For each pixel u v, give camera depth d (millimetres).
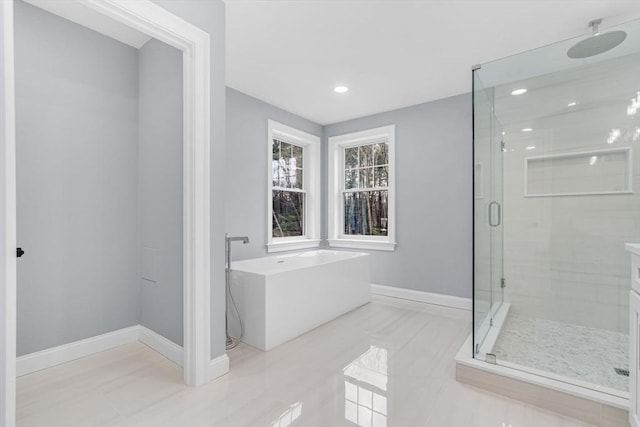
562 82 2537
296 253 3773
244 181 3195
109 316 2248
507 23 2002
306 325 2537
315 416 1453
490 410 1507
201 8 1694
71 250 2064
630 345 1269
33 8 1901
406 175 3537
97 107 2193
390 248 3617
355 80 2875
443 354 2125
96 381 1774
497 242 2680
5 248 1062
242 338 2328
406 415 1463
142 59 2363
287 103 3449
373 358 2068
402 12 1900
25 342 1869
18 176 1842
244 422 1410
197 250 1696
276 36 2166
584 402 1431
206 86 1716
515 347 2043
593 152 2473
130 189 2375
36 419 1429
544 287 2672
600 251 2473
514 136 2760
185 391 1665
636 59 2270
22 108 1854
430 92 3145
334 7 1858
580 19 1948
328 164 4176
